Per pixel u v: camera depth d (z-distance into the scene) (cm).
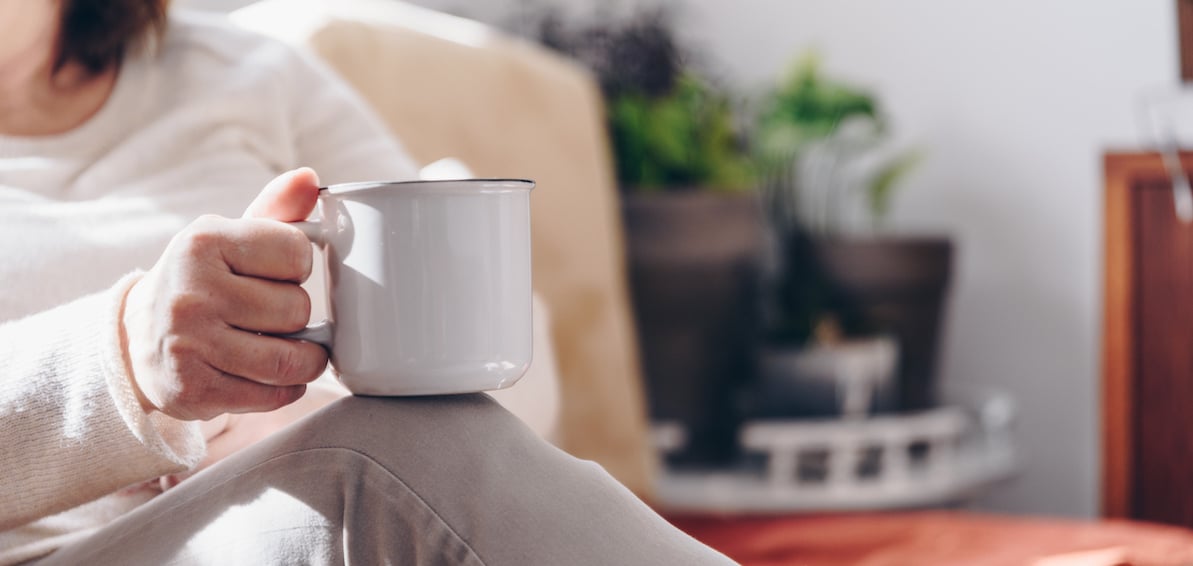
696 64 218
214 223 52
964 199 219
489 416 56
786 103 203
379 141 97
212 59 92
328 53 126
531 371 84
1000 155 216
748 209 195
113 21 85
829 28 228
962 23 218
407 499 53
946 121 220
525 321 56
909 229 223
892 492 172
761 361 198
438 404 56
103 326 54
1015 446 209
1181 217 137
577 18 222
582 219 159
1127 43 204
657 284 188
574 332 154
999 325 217
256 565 54
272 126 91
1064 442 212
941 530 126
